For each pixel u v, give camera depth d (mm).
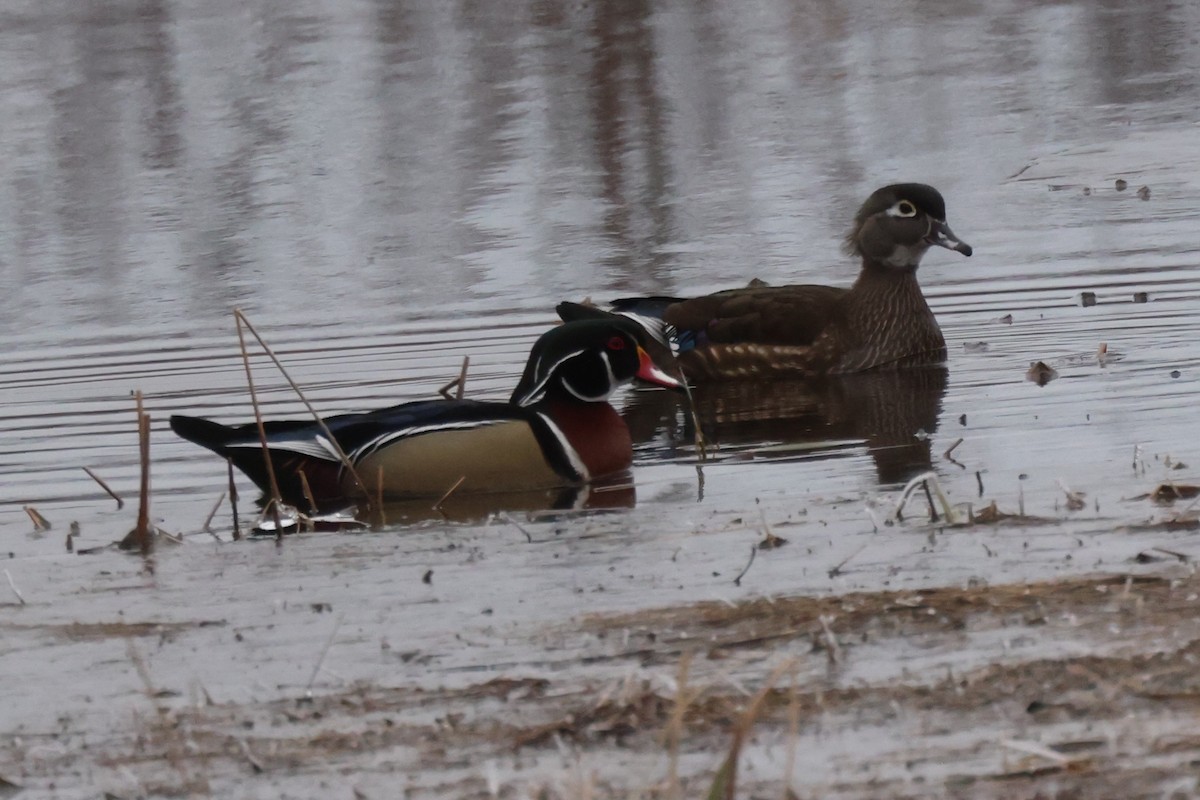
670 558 10023
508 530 11242
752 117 28891
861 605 8547
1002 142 26344
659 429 14711
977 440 13000
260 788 6742
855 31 36562
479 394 15273
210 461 13859
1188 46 33125
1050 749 6387
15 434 14742
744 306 16906
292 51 35875
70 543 11492
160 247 22219
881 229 16516
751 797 6211
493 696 7672
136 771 7094
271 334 17922
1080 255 19578
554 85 31906
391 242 21875
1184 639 7480
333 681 8133
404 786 6621
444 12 39875
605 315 16969
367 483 12773
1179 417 13117
